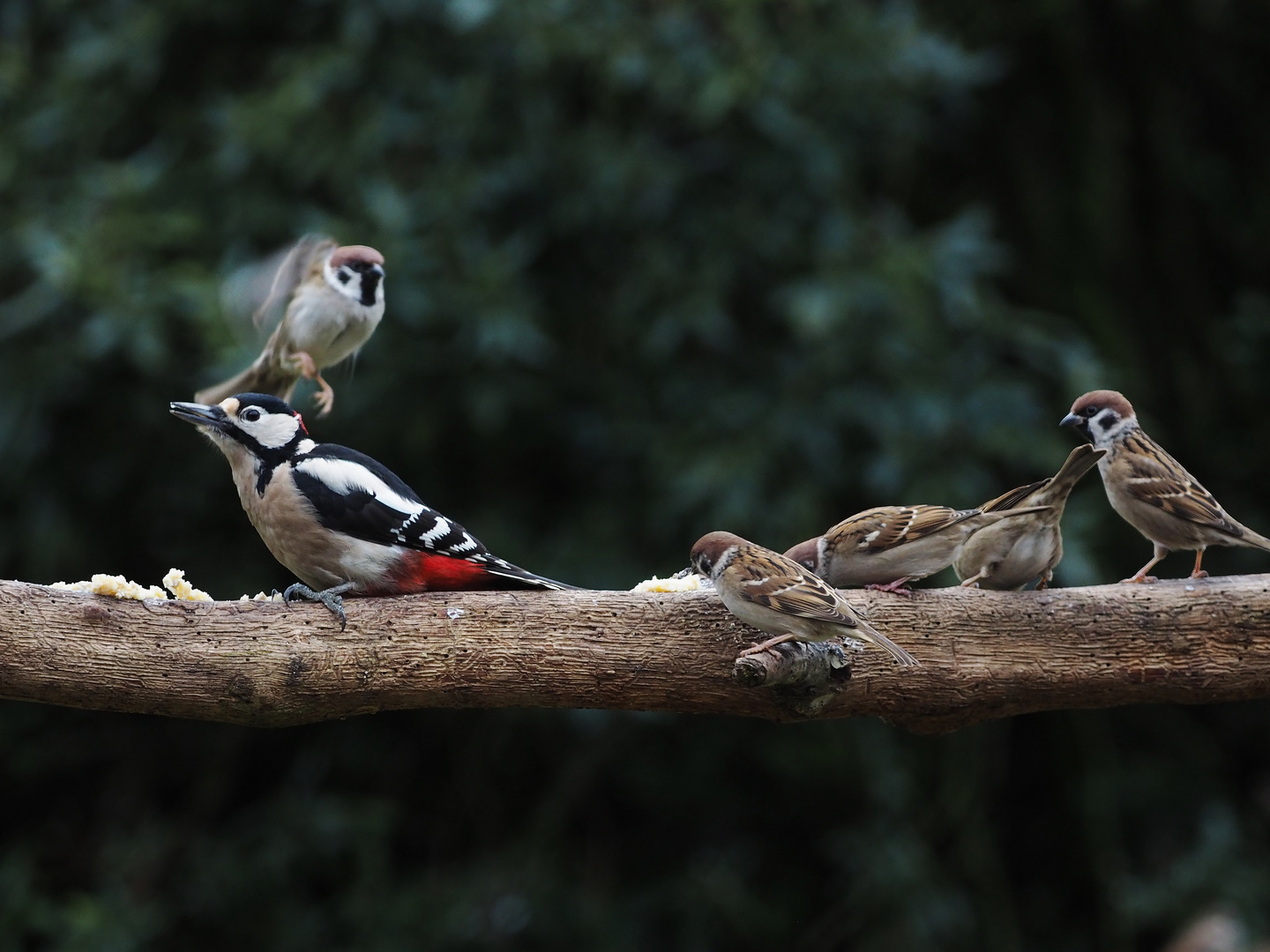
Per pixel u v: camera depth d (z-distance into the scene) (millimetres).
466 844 14023
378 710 6406
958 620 6562
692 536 12289
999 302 13484
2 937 12617
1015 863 15453
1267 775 15805
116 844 13289
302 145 11992
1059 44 15312
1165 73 16219
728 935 13797
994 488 12469
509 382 11922
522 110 12016
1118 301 15695
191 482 12883
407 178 12117
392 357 11781
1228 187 16562
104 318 11008
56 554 12531
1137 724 15578
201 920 13086
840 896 13852
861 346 12172
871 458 12328
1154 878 14664
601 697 6418
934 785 14141
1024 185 15266
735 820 14234
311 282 7934
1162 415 15805
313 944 12859
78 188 12039
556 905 13109
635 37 11852
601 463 12719
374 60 12133
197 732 14312
